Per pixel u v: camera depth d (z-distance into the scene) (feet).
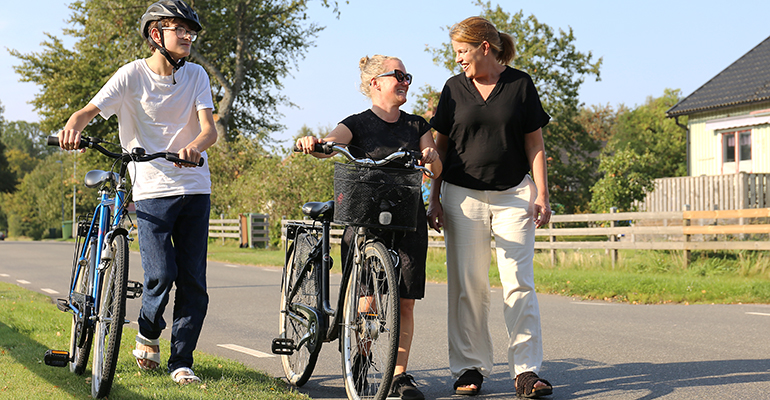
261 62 118.73
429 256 48.88
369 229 11.51
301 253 13.25
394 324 10.27
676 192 65.31
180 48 12.45
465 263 12.81
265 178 79.92
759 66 73.97
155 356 13.19
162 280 12.49
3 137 415.64
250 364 15.58
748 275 33.71
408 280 11.61
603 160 67.92
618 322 21.95
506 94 12.41
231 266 51.93
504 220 12.62
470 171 12.66
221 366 13.82
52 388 11.69
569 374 14.34
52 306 24.13
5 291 30.55
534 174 12.59
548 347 17.65
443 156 13.28
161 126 12.78
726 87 73.97
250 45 112.78
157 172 12.64
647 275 34.53
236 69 107.76
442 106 12.97
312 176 77.05
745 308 25.00
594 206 68.69
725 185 60.95
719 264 35.70
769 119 67.77
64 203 229.86
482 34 12.30
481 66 12.45
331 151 11.05
